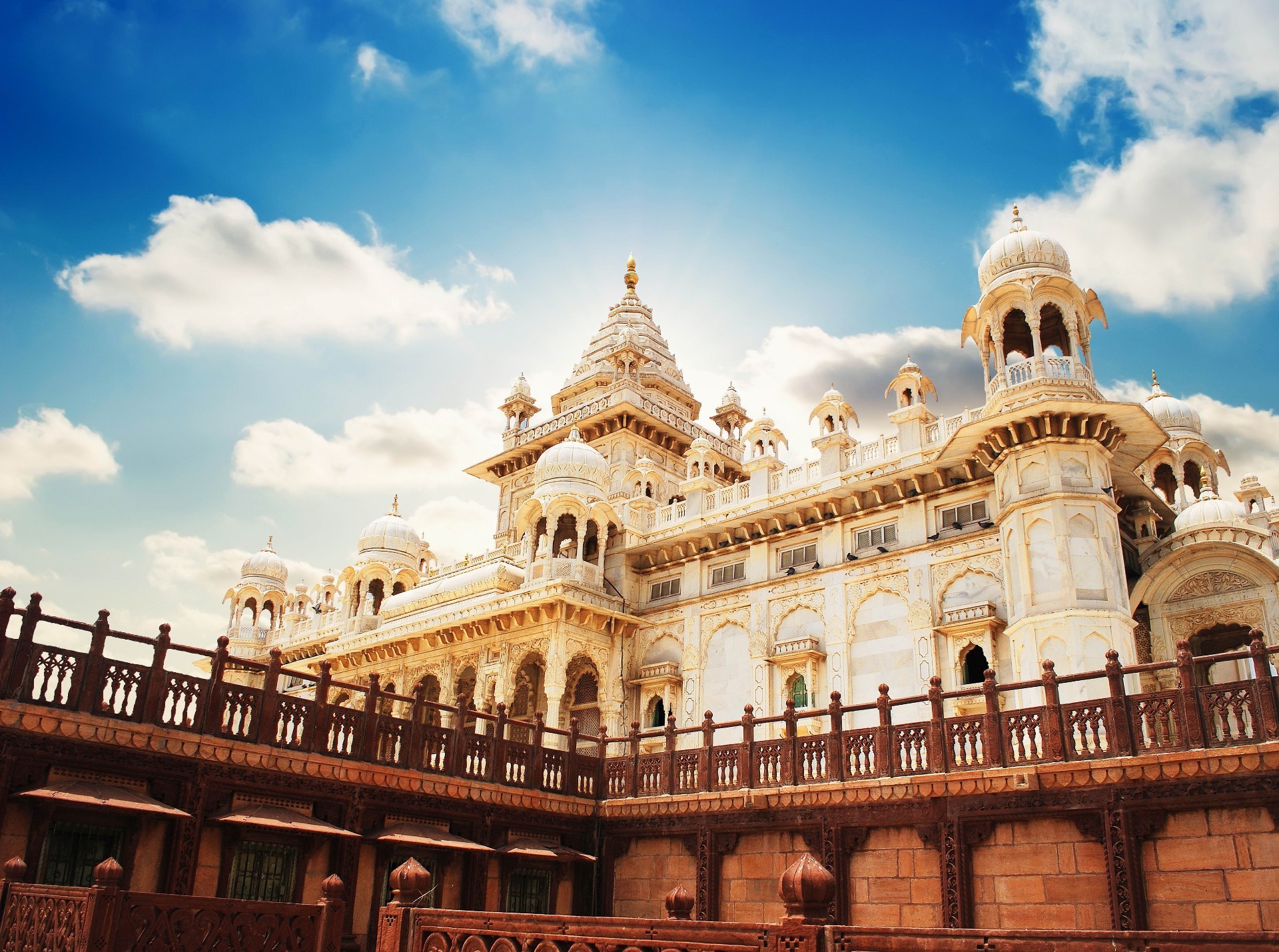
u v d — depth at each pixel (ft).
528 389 167.53
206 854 56.44
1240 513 82.89
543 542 111.75
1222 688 51.39
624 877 74.64
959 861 57.57
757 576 101.96
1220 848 49.93
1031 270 84.33
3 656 50.70
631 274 183.73
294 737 61.57
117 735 53.57
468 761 72.74
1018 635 75.46
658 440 150.92
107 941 32.24
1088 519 75.46
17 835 49.67
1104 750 54.44
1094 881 53.26
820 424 105.09
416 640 117.70
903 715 85.61
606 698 106.52
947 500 89.76
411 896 35.83
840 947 26.04
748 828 67.46
